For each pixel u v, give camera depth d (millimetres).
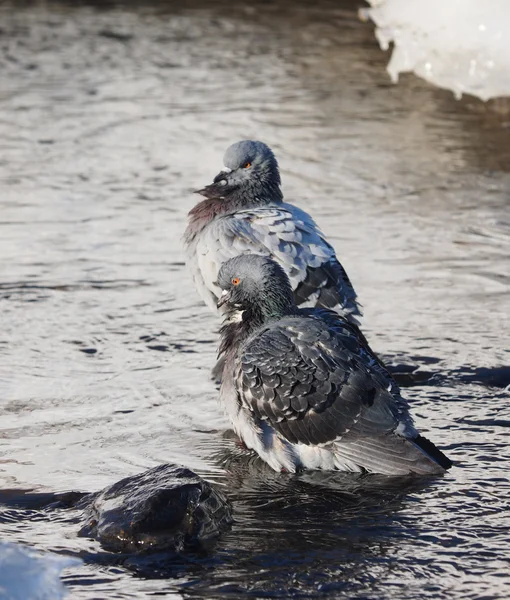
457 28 21344
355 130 21312
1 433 10539
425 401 11156
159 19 30812
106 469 9867
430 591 7918
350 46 27594
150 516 8617
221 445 10422
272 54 27047
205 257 11992
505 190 18188
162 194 18266
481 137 20828
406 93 23688
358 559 8367
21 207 17625
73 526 8875
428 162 19562
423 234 16391
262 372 9711
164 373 11953
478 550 8469
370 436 9523
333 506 9234
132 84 24766
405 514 9047
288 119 22031
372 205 17594
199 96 23750
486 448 10125
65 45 28203
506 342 12641
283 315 10344
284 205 12617
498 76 21297
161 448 10320
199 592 7949
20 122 22188
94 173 19297
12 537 8703
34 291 14297
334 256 11820
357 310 11672
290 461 9812
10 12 31719
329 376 9570
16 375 11867
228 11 31578
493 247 15875
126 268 15164
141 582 8094
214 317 13547
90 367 12094
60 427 10695
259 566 8289
